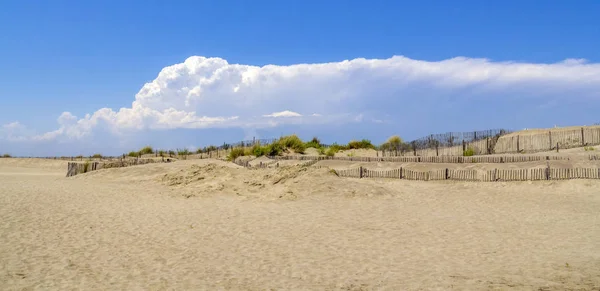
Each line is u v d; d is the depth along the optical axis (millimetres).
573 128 35812
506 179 21000
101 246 10570
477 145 32812
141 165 30578
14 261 9141
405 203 17000
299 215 14680
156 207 16312
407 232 12180
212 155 44188
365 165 27531
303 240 11297
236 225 13117
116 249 10336
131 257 9703
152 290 7680
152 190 21062
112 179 26500
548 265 8727
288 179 19875
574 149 27641
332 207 16094
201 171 23266
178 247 10594
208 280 8211
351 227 12836
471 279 8031
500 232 12125
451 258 9570
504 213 14984
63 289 7652
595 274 7926
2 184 22703
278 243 10984
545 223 13281
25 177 29250
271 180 20141
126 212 15141
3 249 9977
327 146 40500
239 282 8102
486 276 8172
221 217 14367
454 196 18531
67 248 10289
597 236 11445
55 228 12242
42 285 7824
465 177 21969
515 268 8641
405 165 26250
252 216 14539
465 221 13688
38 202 16344
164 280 8203
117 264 9164
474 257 9617
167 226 12938
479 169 23344
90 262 9258
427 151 34406
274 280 8203
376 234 11953
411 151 35094
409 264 9156
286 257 9742
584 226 12750
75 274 8453
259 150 35125
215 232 12195
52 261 9242
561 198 17500
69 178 28516
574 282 7551
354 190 18500
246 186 20031
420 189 20359
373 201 17250
